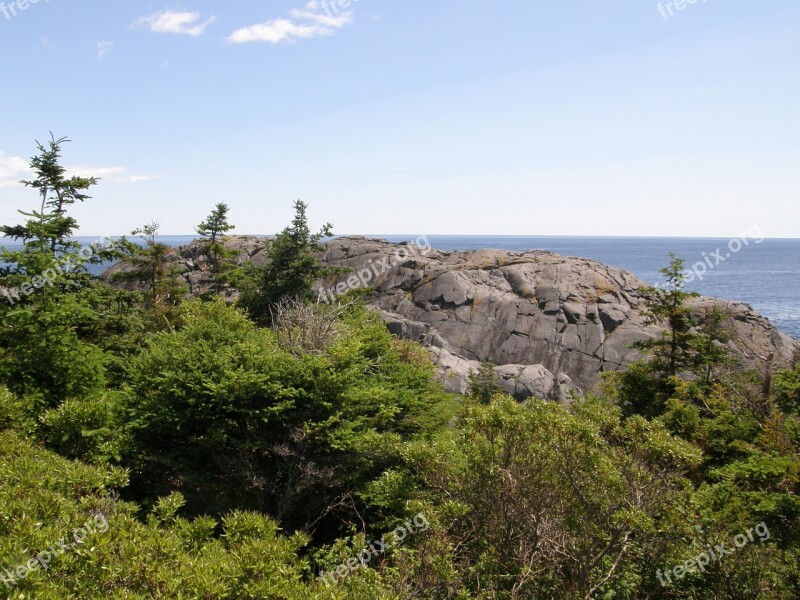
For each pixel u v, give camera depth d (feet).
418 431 48.01
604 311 124.98
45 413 33.96
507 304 128.57
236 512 24.93
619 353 116.26
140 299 62.44
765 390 51.29
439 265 146.30
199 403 35.53
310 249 87.51
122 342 54.85
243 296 83.20
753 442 37.58
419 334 123.44
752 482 29.73
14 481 23.04
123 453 34.09
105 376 48.42
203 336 42.06
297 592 19.02
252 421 35.45
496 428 28.76
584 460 27.04
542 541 27.32
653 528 25.49
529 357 120.06
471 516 29.43
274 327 51.78
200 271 122.42
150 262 75.41
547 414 28.22
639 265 460.14
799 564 25.80
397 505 33.14
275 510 37.24
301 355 41.37
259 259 142.41
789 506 26.04
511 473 27.55
